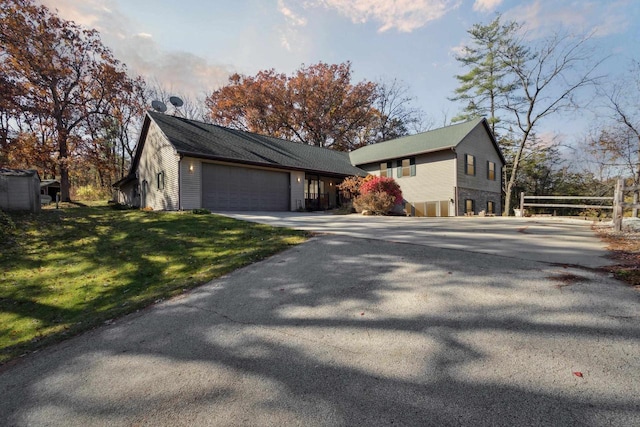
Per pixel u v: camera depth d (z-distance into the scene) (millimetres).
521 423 1771
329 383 2248
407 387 2145
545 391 2010
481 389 2070
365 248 5910
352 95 32188
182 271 6188
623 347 2420
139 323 3625
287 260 5574
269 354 2705
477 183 19641
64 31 19766
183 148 13398
